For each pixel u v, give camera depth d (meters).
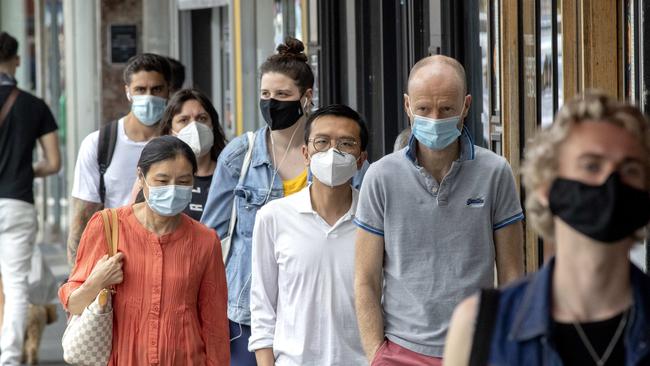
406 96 7.20
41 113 14.57
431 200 7.08
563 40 8.97
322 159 7.84
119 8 25.59
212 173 10.51
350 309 7.87
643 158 3.92
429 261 7.09
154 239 8.02
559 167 3.96
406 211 7.10
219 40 23.39
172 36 24.70
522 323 4.00
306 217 7.98
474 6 11.73
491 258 7.13
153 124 11.51
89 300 7.95
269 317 8.14
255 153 9.34
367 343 7.21
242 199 9.22
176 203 7.90
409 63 13.34
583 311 4.00
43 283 14.96
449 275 7.08
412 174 7.11
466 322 4.12
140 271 7.99
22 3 30.23
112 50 25.64
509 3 10.46
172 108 10.63
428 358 7.09
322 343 7.89
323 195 7.98
